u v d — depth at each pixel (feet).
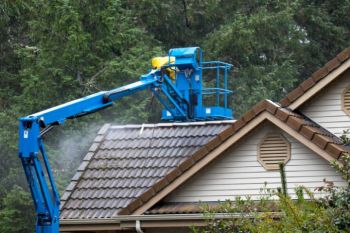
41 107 166.91
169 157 98.94
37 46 175.73
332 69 92.32
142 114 161.99
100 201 96.58
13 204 154.40
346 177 72.18
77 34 168.04
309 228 70.08
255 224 77.71
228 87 181.37
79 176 99.60
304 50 195.11
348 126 93.86
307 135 88.53
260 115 90.17
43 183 84.84
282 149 91.66
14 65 181.37
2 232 153.28
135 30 174.91
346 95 94.22
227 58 187.32
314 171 90.63
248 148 92.58
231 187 92.58
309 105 95.04
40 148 85.56
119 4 175.42
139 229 92.07
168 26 191.42
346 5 201.46
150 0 188.03
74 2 170.60
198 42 192.24
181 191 93.81
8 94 174.09
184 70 122.11
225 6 194.80
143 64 166.50
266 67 186.80
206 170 93.35
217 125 101.40
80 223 94.84
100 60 170.60
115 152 101.45
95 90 167.22
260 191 86.58
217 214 84.17
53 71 167.53
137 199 92.32
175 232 93.45
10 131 161.79
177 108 119.85
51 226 85.15
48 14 169.07
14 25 180.04
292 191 90.84
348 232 68.90
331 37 199.62
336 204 70.18
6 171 162.40
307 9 197.77
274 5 194.08
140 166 99.04
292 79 183.32
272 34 187.21
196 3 191.72
